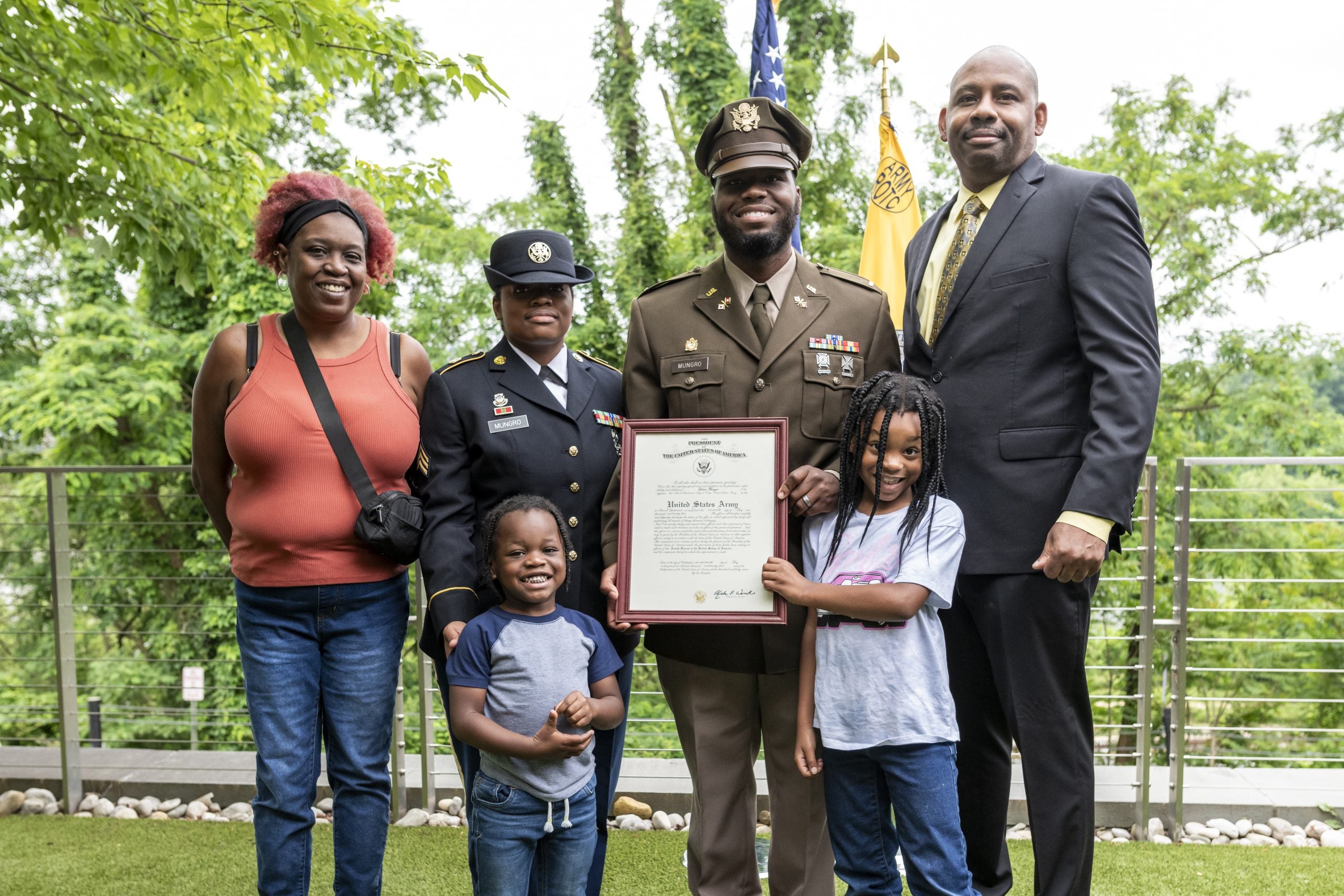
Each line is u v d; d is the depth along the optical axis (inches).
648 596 90.4
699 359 97.2
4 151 185.9
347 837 94.4
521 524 88.2
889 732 86.4
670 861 134.9
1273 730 152.5
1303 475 445.4
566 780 88.3
